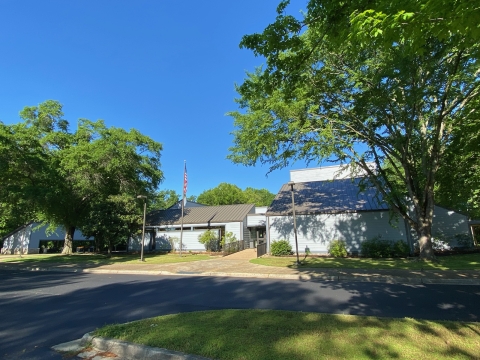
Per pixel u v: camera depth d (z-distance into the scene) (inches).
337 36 191.5
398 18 126.2
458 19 119.5
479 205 867.4
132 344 170.4
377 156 657.0
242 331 185.6
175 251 1133.1
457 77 454.9
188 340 171.3
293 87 267.3
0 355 173.9
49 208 998.4
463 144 585.0
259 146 572.1
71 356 170.6
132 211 972.6
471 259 587.2
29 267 749.9
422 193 655.1
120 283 454.3
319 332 180.7
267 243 863.7
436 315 235.3
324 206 847.1
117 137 969.5
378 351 150.5
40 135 1015.0
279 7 205.6
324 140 552.4
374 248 729.6
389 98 524.7
